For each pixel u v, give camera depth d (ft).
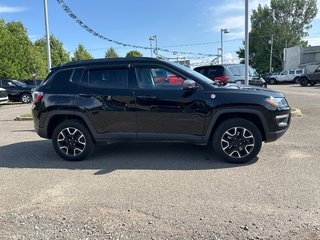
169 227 12.35
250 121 19.77
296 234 11.67
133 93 20.26
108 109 20.48
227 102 19.33
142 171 18.90
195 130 19.90
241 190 15.65
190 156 21.71
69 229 12.41
